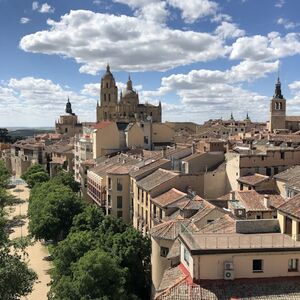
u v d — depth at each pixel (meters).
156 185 81.62
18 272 46.03
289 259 36.16
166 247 56.50
